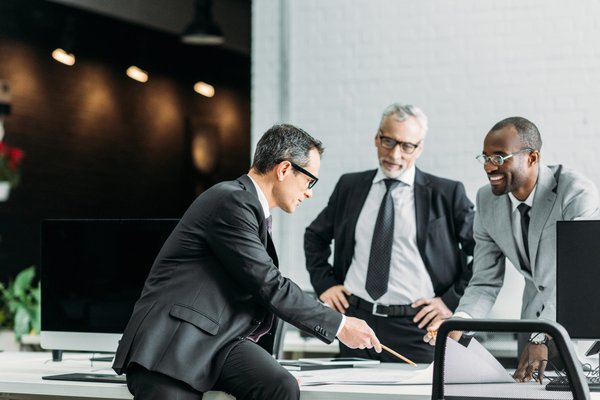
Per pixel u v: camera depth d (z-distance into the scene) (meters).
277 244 6.13
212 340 2.57
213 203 2.68
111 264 3.18
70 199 8.23
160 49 7.80
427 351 3.89
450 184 4.06
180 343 2.53
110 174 8.15
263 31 6.38
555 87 5.63
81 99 8.25
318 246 4.23
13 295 6.24
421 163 5.87
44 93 8.30
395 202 4.04
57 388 2.73
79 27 8.20
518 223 3.35
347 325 2.65
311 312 2.63
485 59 5.77
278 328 4.12
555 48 5.63
